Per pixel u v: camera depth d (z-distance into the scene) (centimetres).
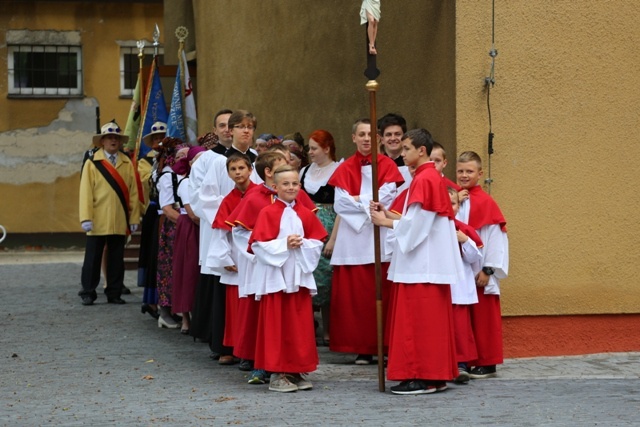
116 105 2572
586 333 1016
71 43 2547
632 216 1018
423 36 1055
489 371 922
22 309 1391
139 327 1234
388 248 974
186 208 1105
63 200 2538
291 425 713
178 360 1020
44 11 2538
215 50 1764
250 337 919
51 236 2531
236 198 957
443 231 832
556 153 1004
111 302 1452
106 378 927
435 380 830
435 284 830
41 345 1110
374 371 955
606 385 865
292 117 1434
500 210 991
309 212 875
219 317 990
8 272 1912
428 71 1048
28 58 2538
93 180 1431
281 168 866
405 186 990
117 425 726
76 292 1588
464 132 990
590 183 1010
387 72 1145
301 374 891
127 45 2573
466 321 895
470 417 730
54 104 2539
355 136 991
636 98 1015
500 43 994
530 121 1000
